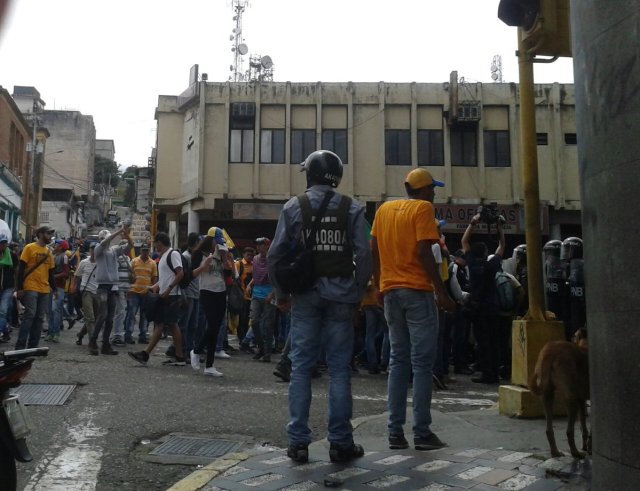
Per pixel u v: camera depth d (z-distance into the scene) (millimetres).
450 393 8000
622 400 2803
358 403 7031
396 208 4891
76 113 67438
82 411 5984
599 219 2984
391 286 4785
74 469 4430
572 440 4410
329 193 4629
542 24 5426
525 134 6094
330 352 4535
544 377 4434
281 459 4504
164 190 29797
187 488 3910
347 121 27969
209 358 8328
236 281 11773
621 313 2820
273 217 27562
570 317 8859
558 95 27609
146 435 5340
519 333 6035
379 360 10117
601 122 2986
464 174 27641
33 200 45000
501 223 9344
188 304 9977
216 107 28141
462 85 27688
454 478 4012
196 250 9023
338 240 4531
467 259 9219
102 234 9945
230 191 27797
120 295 12273
